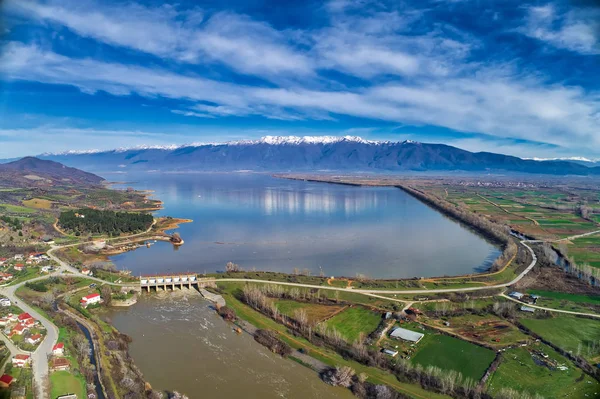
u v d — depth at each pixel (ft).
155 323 536.42
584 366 409.90
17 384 353.72
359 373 407.85
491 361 421.59
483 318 527.81
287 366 427.33
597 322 516.32
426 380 390.42
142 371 414.00
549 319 524.52
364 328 501.15
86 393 359.25
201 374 409.49
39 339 442.09
